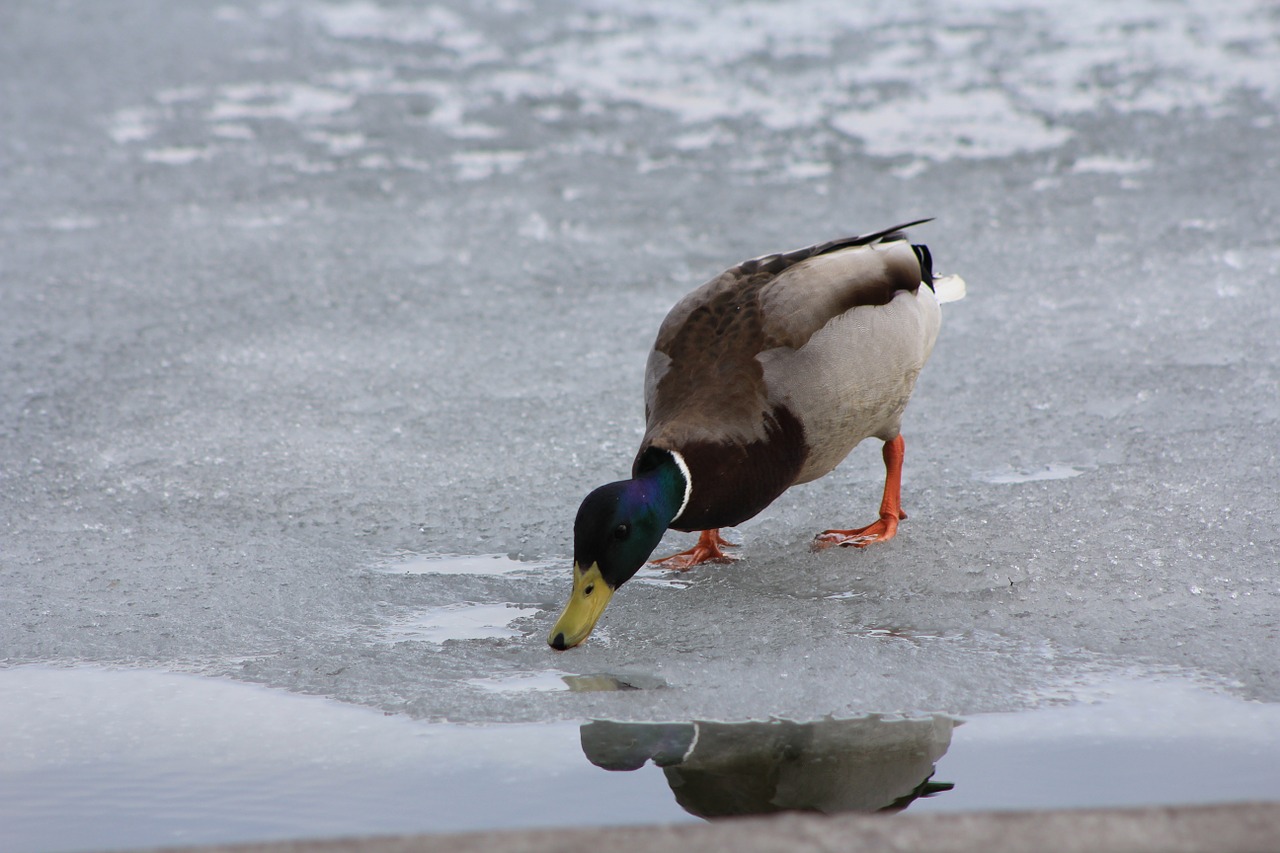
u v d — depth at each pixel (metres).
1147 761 5.85
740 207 15.88
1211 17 24.66
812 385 7.91
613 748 6.14
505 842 4.30
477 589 8.04
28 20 26.28
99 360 11.76
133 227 15.52
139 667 7.10
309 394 11.05
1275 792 5.58
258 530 8.85
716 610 7.71
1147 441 9.62
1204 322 11.85
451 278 13.91
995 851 4.20
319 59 23.48
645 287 13.58
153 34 25.28
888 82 21.11
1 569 8.27
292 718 6.50
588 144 18.59
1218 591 7.53
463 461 9.83
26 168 17.66
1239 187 15.65
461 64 23.02
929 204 15.72
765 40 24.20
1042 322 12.16
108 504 9.20
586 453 9.91
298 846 4.31
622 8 27.23
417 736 6.28
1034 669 6.78
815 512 9.09
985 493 9.03
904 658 6.95
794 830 4.32
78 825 5.55
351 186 17.03
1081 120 18.69
